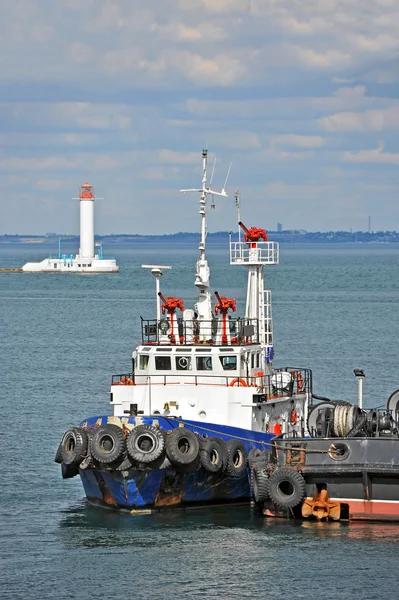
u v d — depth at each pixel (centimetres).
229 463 14025
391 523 13488
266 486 13712
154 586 11600
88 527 13462
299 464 13638
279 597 11331
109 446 13550
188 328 15325
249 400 14675
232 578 11788
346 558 12356
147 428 13462
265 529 13350
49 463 16750
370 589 11531
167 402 14888
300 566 12131
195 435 13725
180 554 12494
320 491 13638
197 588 11569
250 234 16412
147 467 13462
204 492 14125
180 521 13700
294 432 15512
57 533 13250
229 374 14812
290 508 13675
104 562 12256
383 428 14338
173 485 13850
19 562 12269
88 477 14188
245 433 14388
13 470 16325
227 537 13050
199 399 14838
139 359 15150
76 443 13688
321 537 13050
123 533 13200
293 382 15925
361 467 13350
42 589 11531
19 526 13550
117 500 13912
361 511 13512
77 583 11688
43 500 14738
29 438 18450
